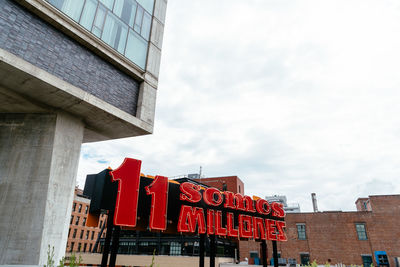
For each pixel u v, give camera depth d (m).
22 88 10.27
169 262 31.88
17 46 9.66
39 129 11.55
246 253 39.62
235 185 49.97
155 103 15.16
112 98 13.04
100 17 12.91
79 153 12.31
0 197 10.56
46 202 10.41
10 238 9.98
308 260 37.75
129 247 39.19
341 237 37.72
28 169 10.91
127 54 14.10
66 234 11.13
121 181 12.70
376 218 37.31
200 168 58.34
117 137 15.23
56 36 11.10
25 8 10.23
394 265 34.41
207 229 16.05
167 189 14.63
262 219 20.30
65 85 10.52
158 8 17.27
